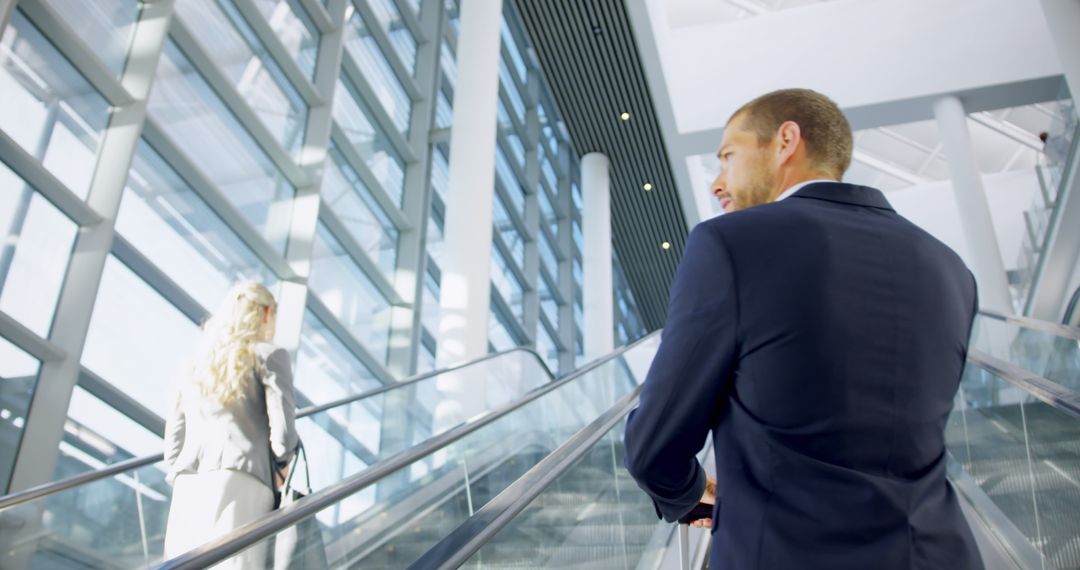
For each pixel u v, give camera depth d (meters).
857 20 15.21
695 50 15.94
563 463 3.10
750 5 18.48
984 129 20.20
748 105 1.38
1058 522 3.48
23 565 3.16
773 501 1.02
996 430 4.41
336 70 9.02
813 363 1.05
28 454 4.95
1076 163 11.09
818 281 1.08
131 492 3.66
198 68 7.25
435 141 11.49
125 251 6.02
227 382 2.99
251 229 7.33
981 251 12.88
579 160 18.75
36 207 5.36
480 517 2.41
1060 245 12.11
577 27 14.44
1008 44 14.20
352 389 8.79
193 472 2.96
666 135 15.41
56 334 5.31
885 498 0.98
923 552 0.97
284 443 3.01
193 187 6.90
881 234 1.16
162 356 6.24
